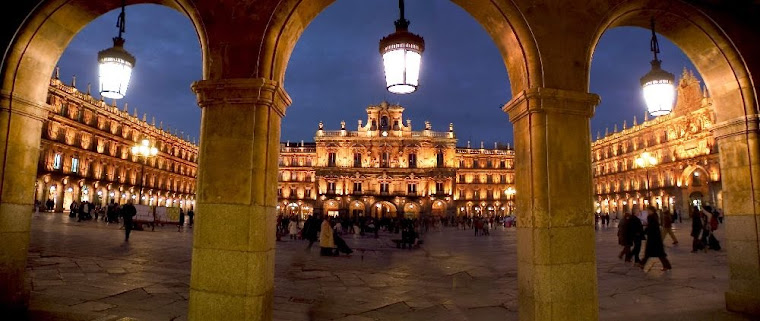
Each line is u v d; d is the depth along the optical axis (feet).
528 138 17.84
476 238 101.76
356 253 59.21
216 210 16.80
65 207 196.75
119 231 85.92
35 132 21.21
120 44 19.77
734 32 21.22
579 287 17.25
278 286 32.60
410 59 17.21
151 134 268.00
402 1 17.97
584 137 17.97
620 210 264.72
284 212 311.88
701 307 24.70
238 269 16.44
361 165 287.89
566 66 18.06
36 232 70.38
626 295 28.84
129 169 246.47
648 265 43.06
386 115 293.64
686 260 46.26
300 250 62.39
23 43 19.76
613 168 276.00
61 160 195.11
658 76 20.92
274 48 17.57
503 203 317.83
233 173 16.81
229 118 17.07
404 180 282.15
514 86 19.51
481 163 322.75
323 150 288.92
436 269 42.73
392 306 26.48
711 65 22.72
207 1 17.75
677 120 219.00
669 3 20.08
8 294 20.02
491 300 28.25
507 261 49.88
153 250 52.44
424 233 133.90
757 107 21.34
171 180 294.05
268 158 17.26
